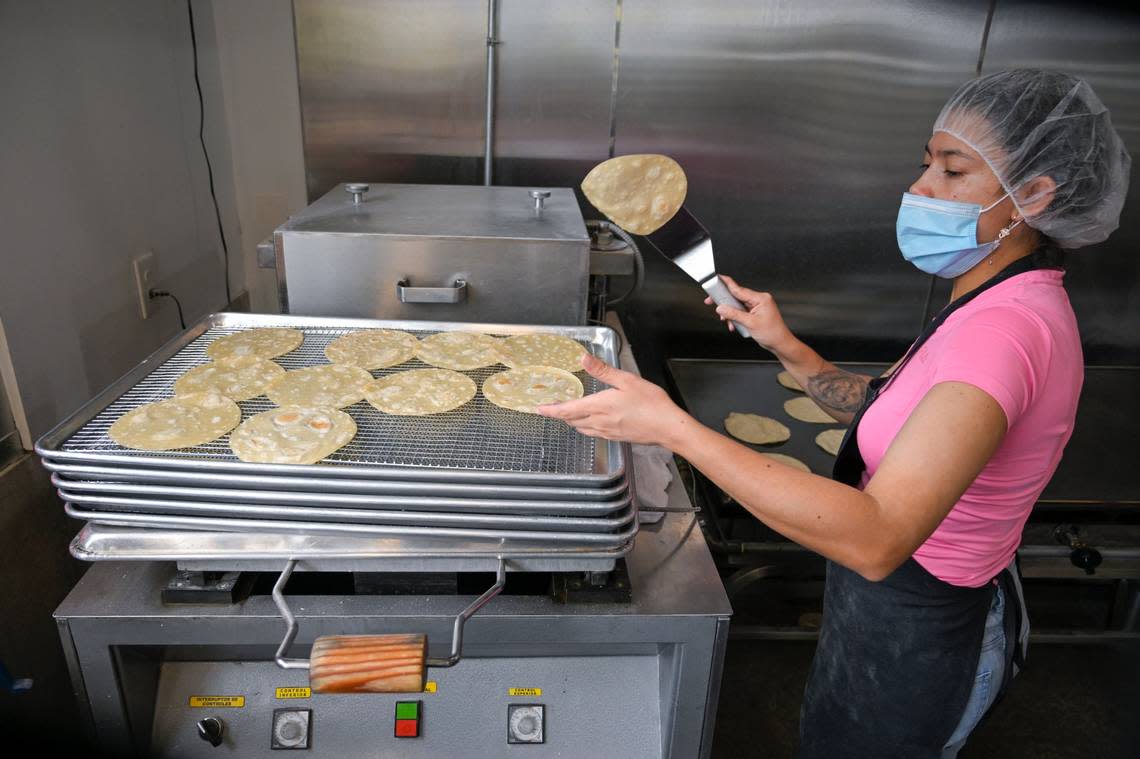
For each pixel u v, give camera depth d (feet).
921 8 7.05
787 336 4.49
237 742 3.46
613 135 7.43
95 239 5.49
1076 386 3.03
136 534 3.11
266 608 3.32
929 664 3.57
